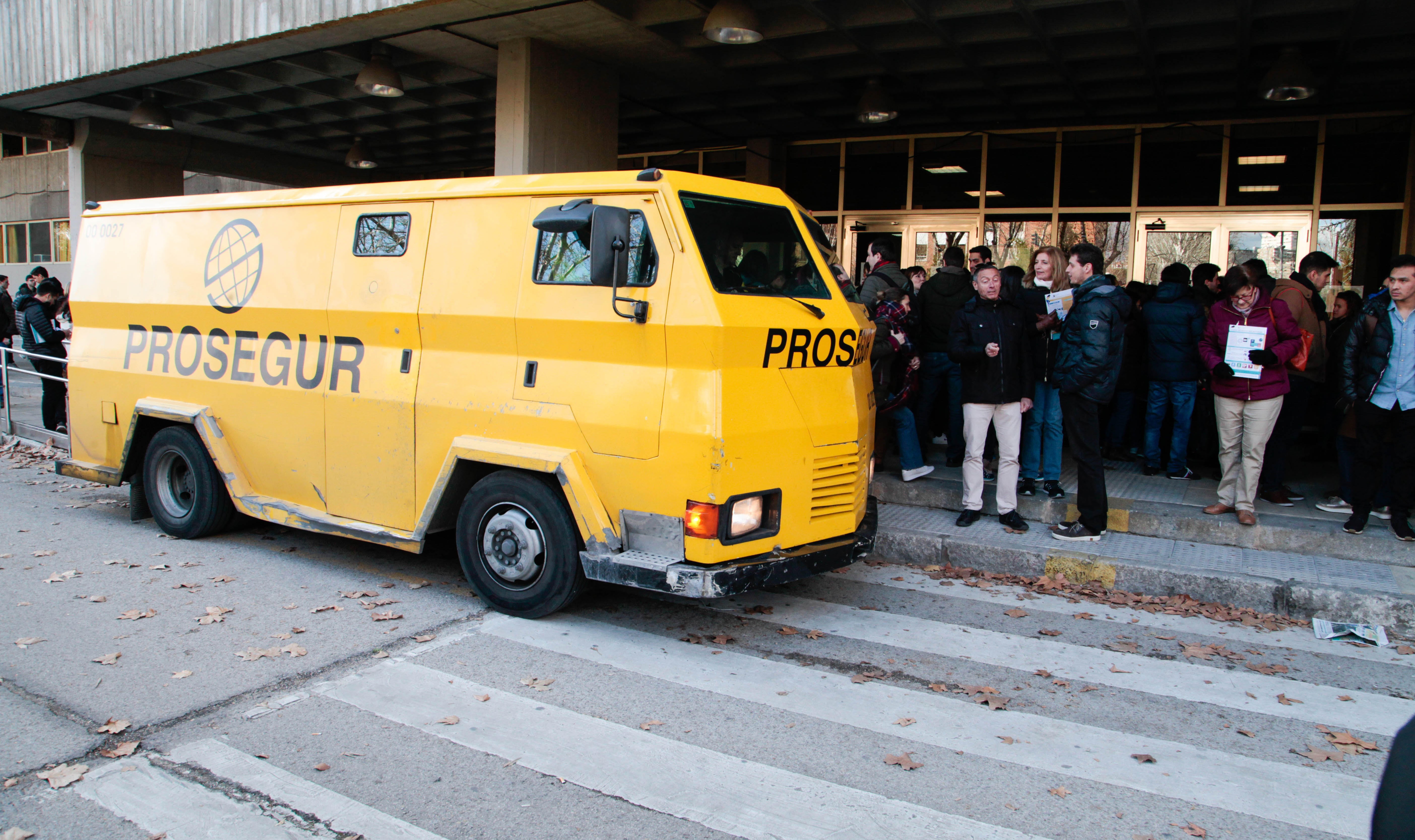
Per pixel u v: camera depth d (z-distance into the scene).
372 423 5.67
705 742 3.79
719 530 4.52
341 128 15.04
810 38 9.59
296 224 6.11
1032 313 7.26
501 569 5.22
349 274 5.79
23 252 24.77
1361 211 10.72
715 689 4.35
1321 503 7.00
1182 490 7.58
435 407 5.39
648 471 4.66
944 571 6.47
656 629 5.16
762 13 8.90
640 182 4.73
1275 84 8.63
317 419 5.93
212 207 6.62
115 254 7.20
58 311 10.75
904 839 3.11
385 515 5.69
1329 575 5.79
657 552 4.70
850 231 13.44
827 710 4.14
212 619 5.06
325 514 5.97
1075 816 3.29
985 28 8.80
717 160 14.41
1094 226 11.98
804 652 4.87
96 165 15.05
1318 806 3.40
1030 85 10.59
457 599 5.58
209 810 3.19
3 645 4.64
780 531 4.85
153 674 4.31
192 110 13.98
